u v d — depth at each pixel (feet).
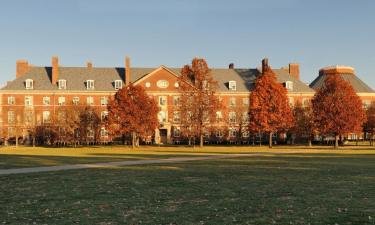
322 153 173.17
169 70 322.34
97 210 52.34
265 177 83.97
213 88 263.08
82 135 291.17
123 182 77.87
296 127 272.72
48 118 304.71
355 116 230.68
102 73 334.44
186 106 255.29
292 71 350.23
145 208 53.26
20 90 311.88
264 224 44.29
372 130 281.13
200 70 257.55
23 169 105.29
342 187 69.72
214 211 50.98
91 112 298.35
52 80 319.88
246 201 57.52
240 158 142.10
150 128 255.70
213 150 209.97
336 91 234.38
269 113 248.11
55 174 93.15
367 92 353.31
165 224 44.65
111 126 254.88
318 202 56.39
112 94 323.16
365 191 65.41
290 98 331.77
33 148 248.93
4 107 309.42
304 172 93.20
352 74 375.45
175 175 88.79
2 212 51.65
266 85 250.37
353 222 44.86
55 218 48.14
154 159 139.33
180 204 55.72
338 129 230.68
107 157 152.15
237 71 350.64
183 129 257.34
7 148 249.75
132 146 267.18
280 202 56.54
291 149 217.97
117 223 45.42
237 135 325.62
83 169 104.78
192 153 179.11
